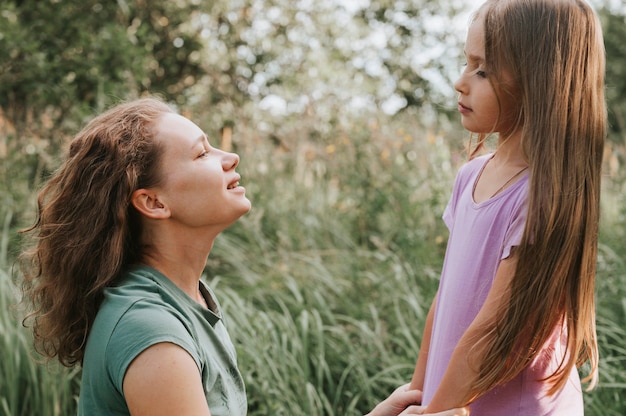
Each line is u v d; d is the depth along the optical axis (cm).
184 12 825
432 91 1056
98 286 142
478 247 164
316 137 599
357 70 1016
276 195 530
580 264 158
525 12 160
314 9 945
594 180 160
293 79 896
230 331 325
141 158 144
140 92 750
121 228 143
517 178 163
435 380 170
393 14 1071
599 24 166
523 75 158
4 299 333
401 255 430
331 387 330
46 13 665
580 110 158
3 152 534
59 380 318
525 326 152
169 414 127
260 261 436
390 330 378
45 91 600
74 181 146
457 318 165
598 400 309
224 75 866
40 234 149
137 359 128
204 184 144
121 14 719
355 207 509
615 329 345
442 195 486
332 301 397
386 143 546
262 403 311
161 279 144
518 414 161
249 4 896
